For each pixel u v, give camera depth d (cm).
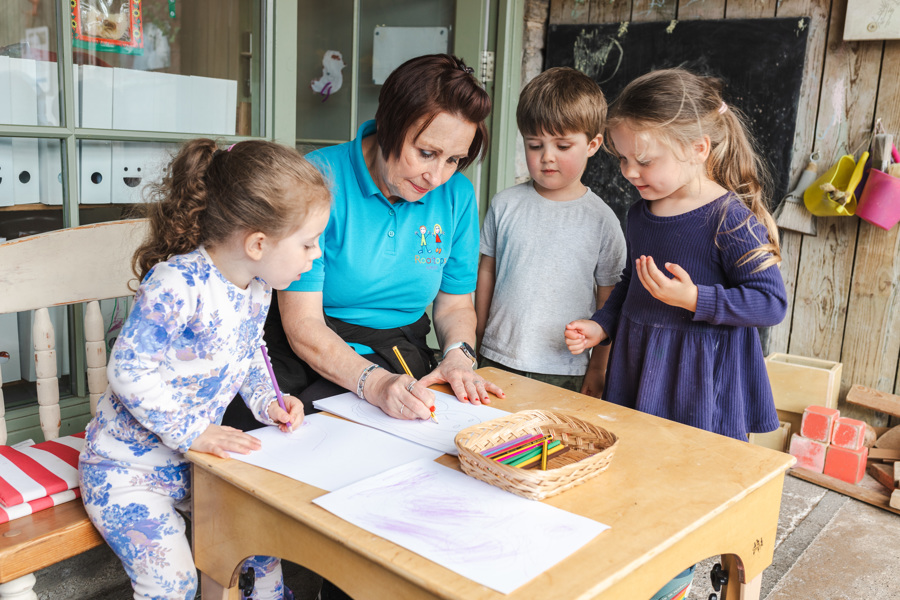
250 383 123
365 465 99
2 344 176
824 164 263
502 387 137
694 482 96
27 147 172
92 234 154
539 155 175
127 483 116
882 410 258
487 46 285
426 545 77
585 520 83
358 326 152
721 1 273
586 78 175
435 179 138
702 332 143
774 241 143
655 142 136
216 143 116
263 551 95
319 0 249
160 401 105
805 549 199
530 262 183
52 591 163
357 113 270
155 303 105
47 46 173
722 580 110
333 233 145
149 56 195
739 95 271
